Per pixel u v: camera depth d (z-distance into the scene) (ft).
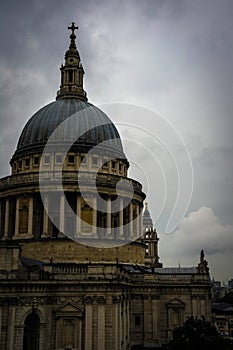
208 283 302.25
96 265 230.68
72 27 383.86
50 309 219.20
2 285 205.77
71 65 364.17
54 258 273.75
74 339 218.79
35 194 293.64
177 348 226.17
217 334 235.81
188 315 298.15
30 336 217.15
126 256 300.20
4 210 305.94
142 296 295.48
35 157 310.04
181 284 300.81
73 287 222.69
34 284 212.02
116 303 225.56
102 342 217.36
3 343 201.16
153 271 327.88
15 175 302.66
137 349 278.67
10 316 204.74
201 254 318.24
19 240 282.36
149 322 291.38
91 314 220.84
